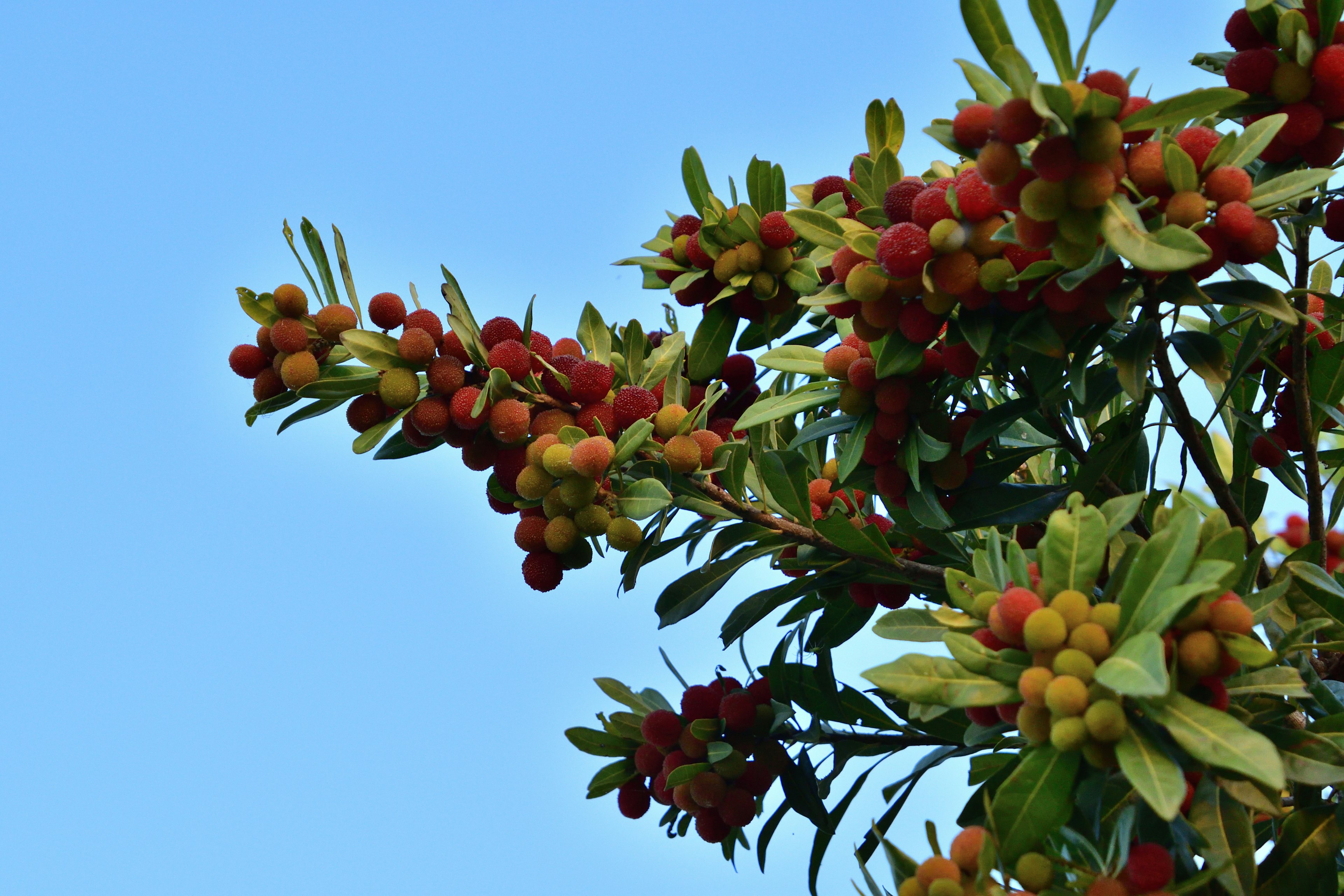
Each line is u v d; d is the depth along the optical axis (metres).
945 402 1.62
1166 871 1.47
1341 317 1.64
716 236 1.70
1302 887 1.54
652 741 1.70
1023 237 1.49
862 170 1.65
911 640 1.53
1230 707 1.51
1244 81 1.55
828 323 1.73
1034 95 1.45
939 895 1.47
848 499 1.70
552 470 1.60
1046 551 1.48
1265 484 1.69
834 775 1.71
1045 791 1.47
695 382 1.74
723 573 1.69
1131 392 1.55
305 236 1.64
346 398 1.62
